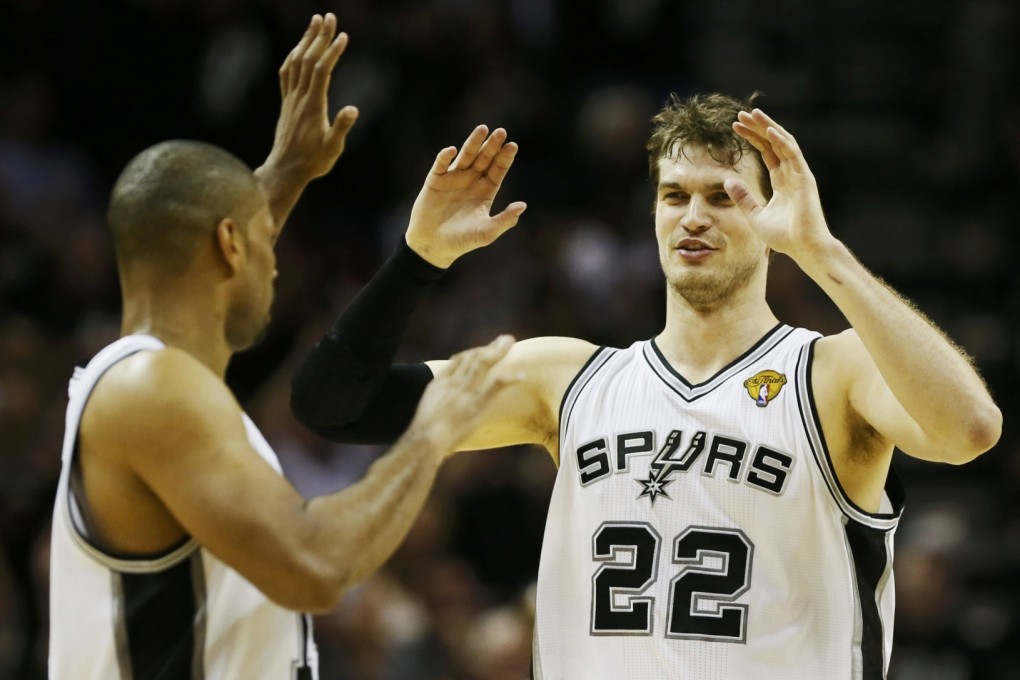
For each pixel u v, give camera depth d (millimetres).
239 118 19562
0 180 18312
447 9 20359
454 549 15531
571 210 19719
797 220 6555
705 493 6961
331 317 17766
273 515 5754
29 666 13586
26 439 15227
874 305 6426
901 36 23062
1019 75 22344
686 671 6785
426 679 13727
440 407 6129
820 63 22688
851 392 6926
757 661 6758
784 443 6961
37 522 14461
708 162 7242
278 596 5762
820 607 6844
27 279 17516
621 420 7227
